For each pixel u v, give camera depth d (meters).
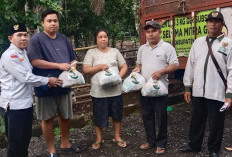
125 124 4.72
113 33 11.52
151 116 3.63
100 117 3.62
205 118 3.36
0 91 2.82
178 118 4.93
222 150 3.57
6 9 4.16
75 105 4.91
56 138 4.15
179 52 5.07
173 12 5.07
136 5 8.85
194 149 3.51
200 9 4.58
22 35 2.75
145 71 3.50
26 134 2.90
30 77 2.77
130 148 3.77
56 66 3.07
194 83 3.28
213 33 3.08
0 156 3.67
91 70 3.52
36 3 4.81
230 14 4.15
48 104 3.26
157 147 3.56
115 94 3.60
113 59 3.60
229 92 2.98
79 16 10.20
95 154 3.63
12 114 2.78
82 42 12.34
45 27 3.14
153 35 3.37
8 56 2.71
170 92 6.07
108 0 10.77
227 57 3.03
